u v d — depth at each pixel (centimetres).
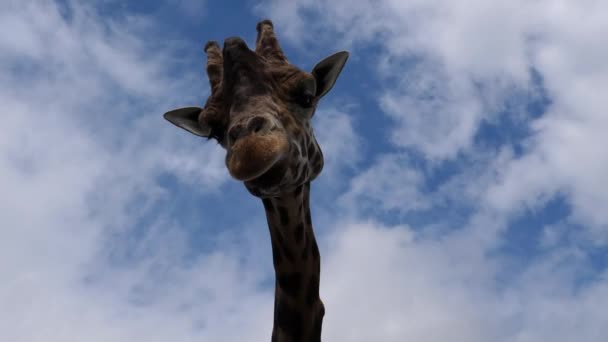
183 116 465
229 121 397
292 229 421
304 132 402
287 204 417
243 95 391
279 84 404
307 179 411
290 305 421
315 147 415
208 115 404
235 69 398
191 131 468
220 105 406
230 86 398
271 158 362
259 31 442
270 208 423
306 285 424
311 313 422
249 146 363
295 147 392
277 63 416
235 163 361
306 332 420
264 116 376
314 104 428
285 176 387
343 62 435
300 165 396
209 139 416
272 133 371
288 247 422
